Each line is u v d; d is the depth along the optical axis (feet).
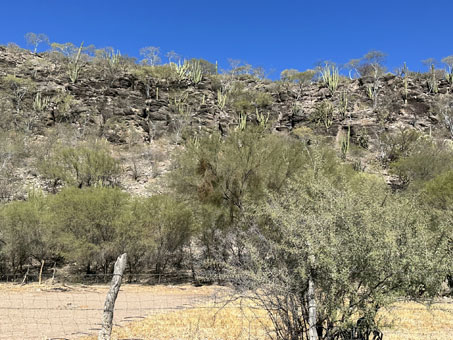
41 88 150.71
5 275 56.44
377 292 13.70
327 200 15.55
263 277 14.42
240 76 222.07
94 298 39.14
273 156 47.11
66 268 61.67
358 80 189.67
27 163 101.09
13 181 88.28
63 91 152.76
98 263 56.59
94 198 54.39
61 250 56.75
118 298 38.91
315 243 14.01
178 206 53.88
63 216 53.52
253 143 48.16
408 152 115.65
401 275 13.47
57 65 178.60
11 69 162.40
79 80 165.07
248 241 15.66
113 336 22.15
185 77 191.93
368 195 15.30
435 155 101.14
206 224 48.93
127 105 150.10
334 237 14.10
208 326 24.06
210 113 160.15
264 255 15.64
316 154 20.77
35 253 56.70
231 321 24.97
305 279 14.24
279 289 14.34
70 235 53.57
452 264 13.96
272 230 17.49
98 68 177.27
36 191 79.36
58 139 112.16
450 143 122.31
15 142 103.14
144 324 24.88
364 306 13.89
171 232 54.49
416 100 161.68
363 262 13.71
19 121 127.65
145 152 119.55
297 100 185.57
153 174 104.12
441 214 23.03
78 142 112.78
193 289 45.06
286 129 158.30
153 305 33.58
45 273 58.65
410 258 13.26
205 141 51.80
